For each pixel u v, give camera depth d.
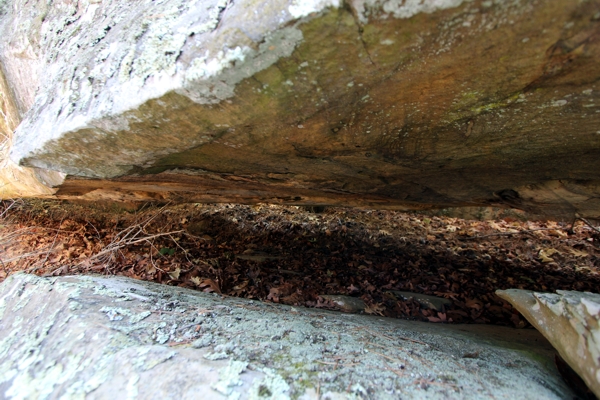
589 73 0.88
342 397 1.01
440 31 0.80
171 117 1.15
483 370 1.36
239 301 2.37
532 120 1.15
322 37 0.84
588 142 1.27
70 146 1.42
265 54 0.89
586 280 3.99
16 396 1.08
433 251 4.90
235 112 1.10
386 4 0.75
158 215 4.73
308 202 3.57
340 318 2.21
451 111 1.14
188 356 1.14
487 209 6.88
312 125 1.22
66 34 1.72
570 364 1.24
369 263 4.22
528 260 4.73
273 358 1.21
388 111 1.15
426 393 1.10
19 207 4.77
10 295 1.74
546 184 2.00
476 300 3.30
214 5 0.98
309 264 4.09
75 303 1.46
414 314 3.04
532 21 0.75
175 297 1.97
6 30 2.35
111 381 1.05
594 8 0.71
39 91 1.71
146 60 1.09
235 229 5.29
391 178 2.13
